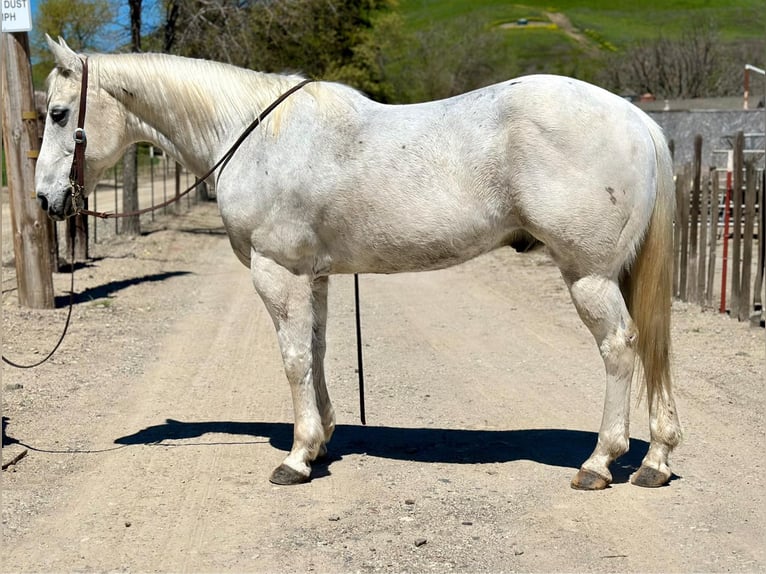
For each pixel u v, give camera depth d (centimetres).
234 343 871
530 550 391
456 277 1368
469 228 450
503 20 9831
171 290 1205
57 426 584
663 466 467
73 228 1418
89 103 502
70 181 504
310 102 473
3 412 609
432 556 387
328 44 3334
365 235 464
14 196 979
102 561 386
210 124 495
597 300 444
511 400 655
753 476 480
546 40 8794
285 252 470
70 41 3000
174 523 427
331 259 481
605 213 431
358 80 3491
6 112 964
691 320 942
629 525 416
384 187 452
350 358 808
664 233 447
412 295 1190
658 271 449
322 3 2684
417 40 5253
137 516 436
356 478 489
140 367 759
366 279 1367
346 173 458
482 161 442
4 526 423
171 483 482
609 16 9906
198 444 550
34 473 496
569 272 449
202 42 2030
